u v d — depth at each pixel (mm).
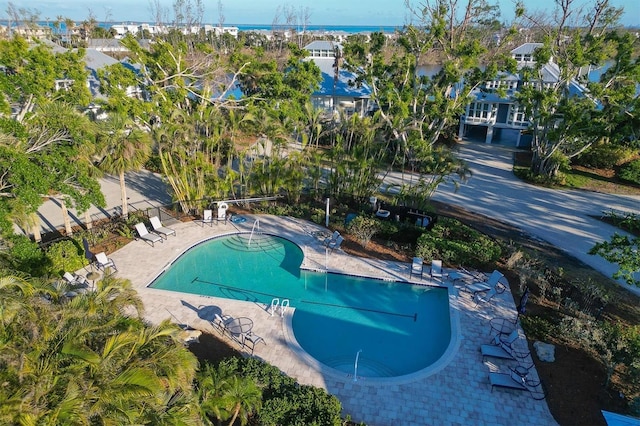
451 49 34156
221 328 15547
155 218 22219
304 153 27969
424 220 22609
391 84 32094
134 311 16203
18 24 77250
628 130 29219
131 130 22266
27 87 18109
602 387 13156
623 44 30359
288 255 21234
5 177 15461
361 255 20688
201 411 9180
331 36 111812
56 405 7062
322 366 13945
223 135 28062
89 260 19297
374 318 16875
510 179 32875
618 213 26625
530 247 22219
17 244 15617
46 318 8328
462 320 16234
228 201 24609
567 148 33594
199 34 89438
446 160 25188
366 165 24578
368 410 12352
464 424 11984
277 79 36281
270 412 11023
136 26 148625
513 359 14133
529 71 31422
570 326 15047
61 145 16922
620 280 19266
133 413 7574
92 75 35438
